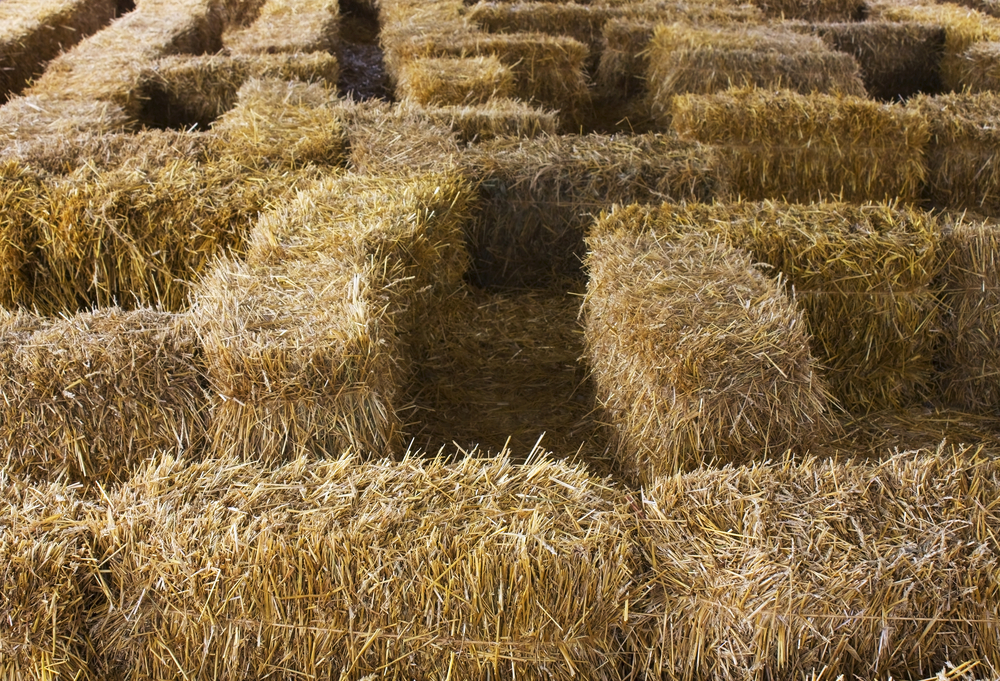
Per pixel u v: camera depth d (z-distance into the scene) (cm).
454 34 746
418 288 372
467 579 215
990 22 835
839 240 364
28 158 434
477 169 456
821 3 961
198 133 482
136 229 401
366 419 279
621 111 789
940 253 373
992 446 353
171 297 414
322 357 267
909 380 381
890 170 525
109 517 229
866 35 796
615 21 793
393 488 239
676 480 244
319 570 218
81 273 404
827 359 377
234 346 265
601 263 340
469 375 398
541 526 223
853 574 215
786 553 221
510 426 363
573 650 221
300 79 655
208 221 400
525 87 729
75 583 221
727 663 223
